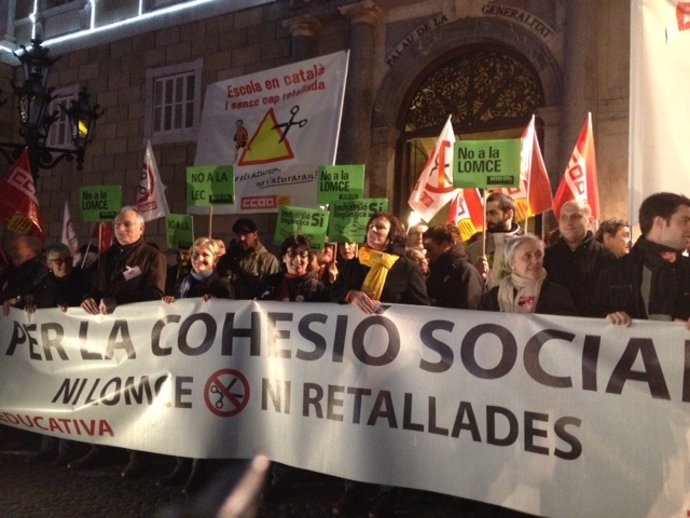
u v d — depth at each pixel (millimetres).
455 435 3457
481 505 3896
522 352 3352
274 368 3973
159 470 4652
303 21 9945
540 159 5703
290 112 6309
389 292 3988
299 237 4688
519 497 3279
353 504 3896
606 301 3502
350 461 3686
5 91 13641
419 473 3518
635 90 3545
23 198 6824
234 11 11008
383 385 3662
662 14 3504
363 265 4266
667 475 2990
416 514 3992
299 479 4539
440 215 9594
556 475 3203
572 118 7852
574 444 3178
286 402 3914
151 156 6422
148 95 11859
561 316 3297
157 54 11844
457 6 8898
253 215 10430
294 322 3953
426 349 3582
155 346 4309
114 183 12195
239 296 5230
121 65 12266
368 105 9492
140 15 12125
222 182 5605
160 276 4637
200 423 4129
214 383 4117
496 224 4758
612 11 7922
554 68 8164
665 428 3014
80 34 12797
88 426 4457
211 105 6887
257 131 6492
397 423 3602
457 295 4121
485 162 4645
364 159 9430
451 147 5988
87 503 4016
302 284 4578
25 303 4777
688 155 3430
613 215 7758
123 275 4598
